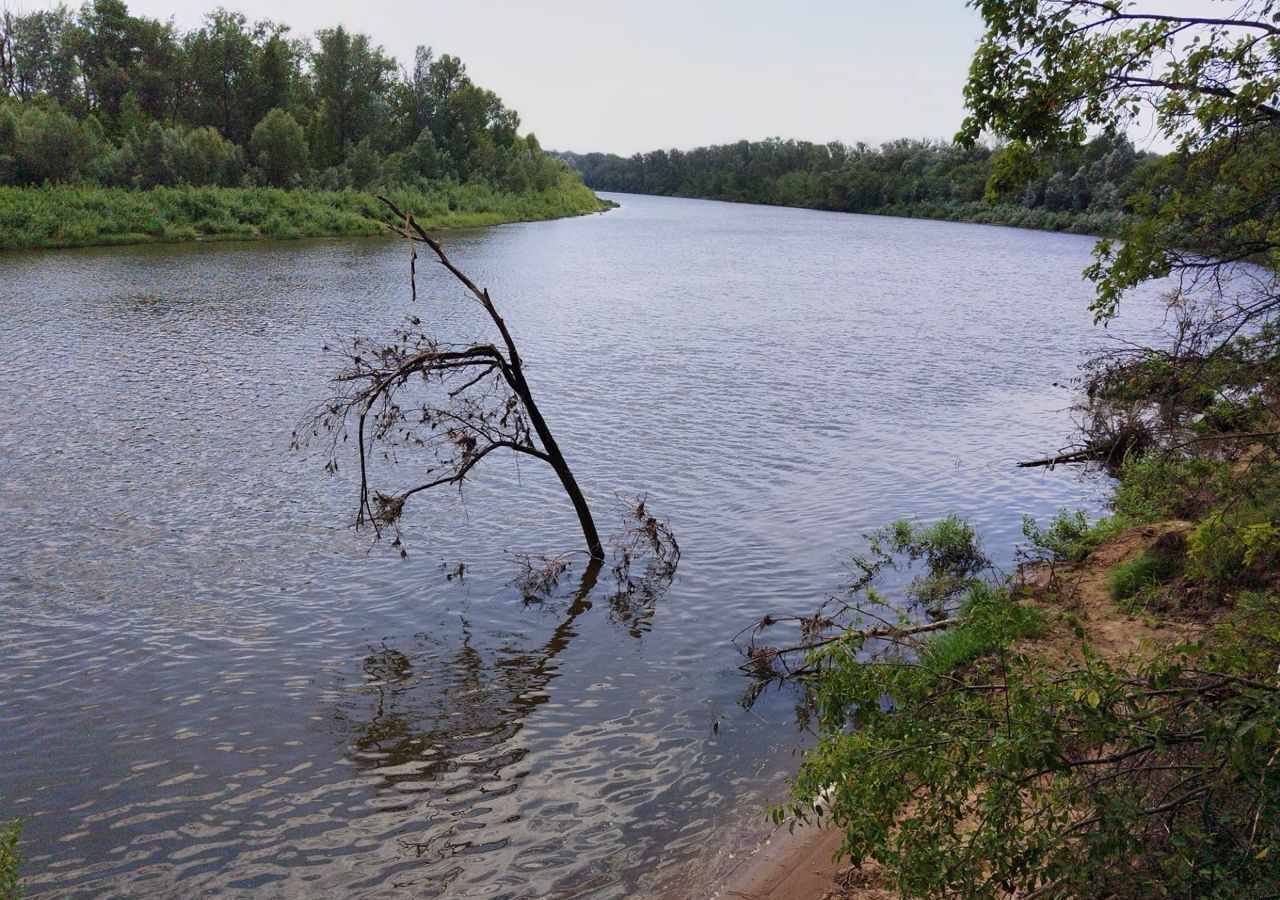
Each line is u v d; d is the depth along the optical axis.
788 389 27.05
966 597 12.62
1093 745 5.27
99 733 9.85
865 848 5.62
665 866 7.79
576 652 11.81
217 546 14.98
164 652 11.62
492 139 139.12
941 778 5.55
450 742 9.75
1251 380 8.10
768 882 7.49
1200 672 5.16
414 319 14.34
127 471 18.45
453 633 12.32
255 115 103.50
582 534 15.77
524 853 7.98
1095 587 12.46
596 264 64.31
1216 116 7.19
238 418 22.47
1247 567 10.70
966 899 5.25
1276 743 4.57
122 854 7.99
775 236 100.12
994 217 129.25
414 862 7.88
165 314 37.38
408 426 22.02
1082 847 5.04
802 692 10.73
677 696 10.70
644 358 31.17
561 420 23.05
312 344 31.88
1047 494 17.91
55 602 12.88
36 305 38.69
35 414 22.36
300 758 9.44
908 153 169.62
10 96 96.00
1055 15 7.53
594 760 9.42
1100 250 7.87
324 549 14.97
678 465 19.69
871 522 16.44
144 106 99.56
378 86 117.00
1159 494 14.29
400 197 98.12
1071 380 28.45
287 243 73.81
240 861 7.90
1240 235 7.42
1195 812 5.07
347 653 11.73
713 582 13.93
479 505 17.05
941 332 37.84
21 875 7.71
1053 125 7.75
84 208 68.88
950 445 21.45
